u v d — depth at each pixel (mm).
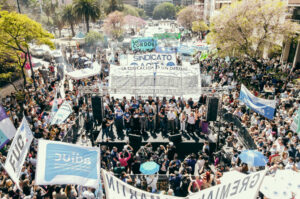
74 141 14898
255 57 25594
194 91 16656
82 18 54688
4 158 11000
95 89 15078
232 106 16672
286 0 26812
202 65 30422
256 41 25359
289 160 9688
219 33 25625
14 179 7727
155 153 11633
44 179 6711
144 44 34719
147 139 14359
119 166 10281
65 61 33562
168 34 46562
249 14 24406
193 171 11406
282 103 16094
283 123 13625
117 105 15289
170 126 14531
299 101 15570
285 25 23906
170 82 18578
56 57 33281
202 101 17625
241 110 16125
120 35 57938
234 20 24531
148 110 15406
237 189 5812
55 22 68688
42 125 14656
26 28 19344
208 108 13945
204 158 11391
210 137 14438
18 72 24891
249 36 24766
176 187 9867
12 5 24359
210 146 13898
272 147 11141
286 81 20375
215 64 30062
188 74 18531
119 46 44812
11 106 17766
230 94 18141
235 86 21219
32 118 15961
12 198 9078
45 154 6832
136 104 16031
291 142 11297
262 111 12805
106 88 15422
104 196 8820
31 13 41062
